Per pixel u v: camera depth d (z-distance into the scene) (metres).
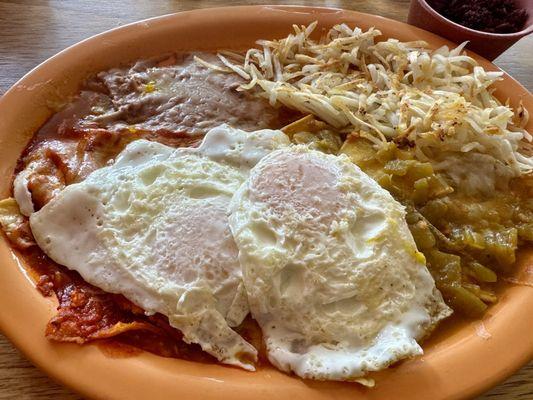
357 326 0.17
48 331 0.16
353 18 0.27
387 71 0.26
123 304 0.18
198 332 0.17
